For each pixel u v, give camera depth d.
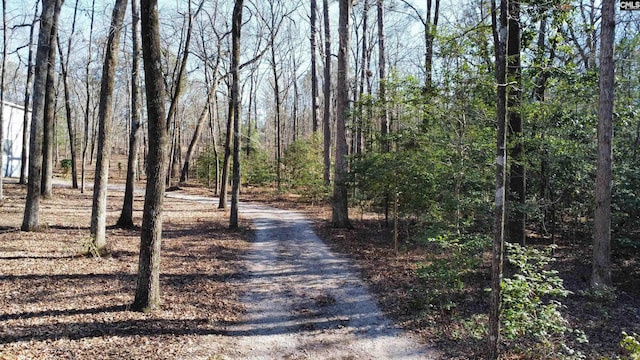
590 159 10.63
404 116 11.84
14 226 11.93
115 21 9.48
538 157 9.59
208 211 19.45
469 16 13.27
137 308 6.73
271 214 19.42
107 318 6.31
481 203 9.65
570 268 10.62
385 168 11.35
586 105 10.32
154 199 6.75
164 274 9.00
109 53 9.49
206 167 31.80
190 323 6.57
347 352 6.03
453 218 10.09
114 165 48.16
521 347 5.80
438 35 9.90
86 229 12.48
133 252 10.30
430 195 11.05
